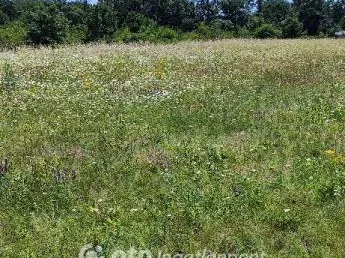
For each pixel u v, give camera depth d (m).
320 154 10.01
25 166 9.46
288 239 6.71
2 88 17.12
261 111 13.54
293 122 12.49
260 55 25.59
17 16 79.06
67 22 42.62
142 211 7.46
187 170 9.09
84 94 15.97
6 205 7.85
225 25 69.81
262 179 8.70
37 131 11.89
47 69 21.20
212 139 11.22
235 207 7.53
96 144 10.79
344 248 6.46
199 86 16.97
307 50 28.38
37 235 6.85
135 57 25.00
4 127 12.27
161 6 78.06
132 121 12.71
